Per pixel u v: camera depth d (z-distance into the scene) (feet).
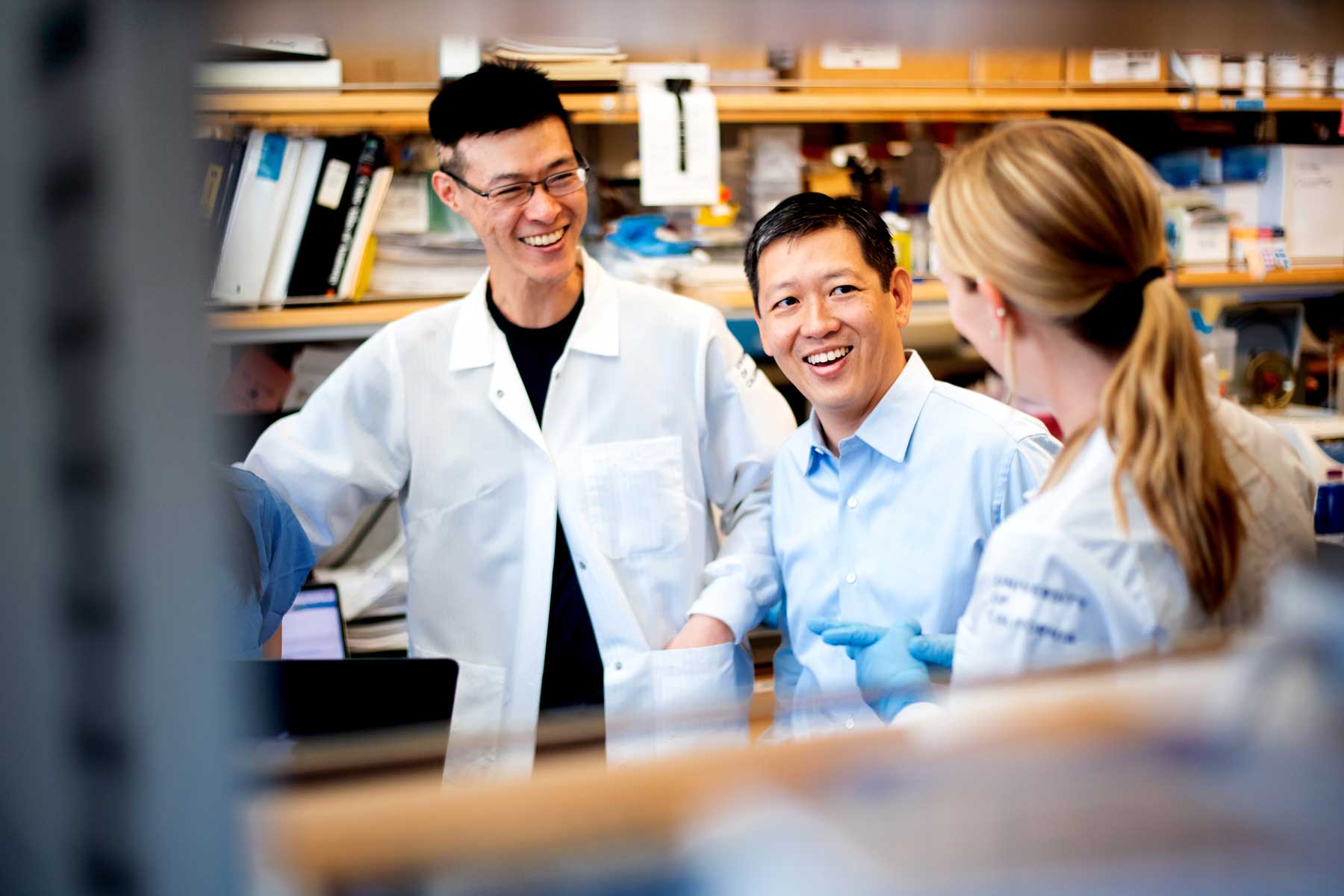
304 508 5.65
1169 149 10.10
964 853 0.83
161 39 0.73
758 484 6.00
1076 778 0.87
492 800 0.84
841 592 5.03
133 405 0.75
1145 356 2.61
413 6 1.18
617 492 5.71
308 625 7.30
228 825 0.80
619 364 5.79
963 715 0.95
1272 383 9.83
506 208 5.22
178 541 0.77
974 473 4.66
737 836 0.85
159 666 0.78
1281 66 8.87
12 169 0.72
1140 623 2.47
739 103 8.18
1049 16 1.24
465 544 5.71
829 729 0.96
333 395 5.72
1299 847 0.83
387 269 8.05
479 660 5.68
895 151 9.71
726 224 8.97
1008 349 2.90
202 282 0.76
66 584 0.76
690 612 5.66
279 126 7.48
